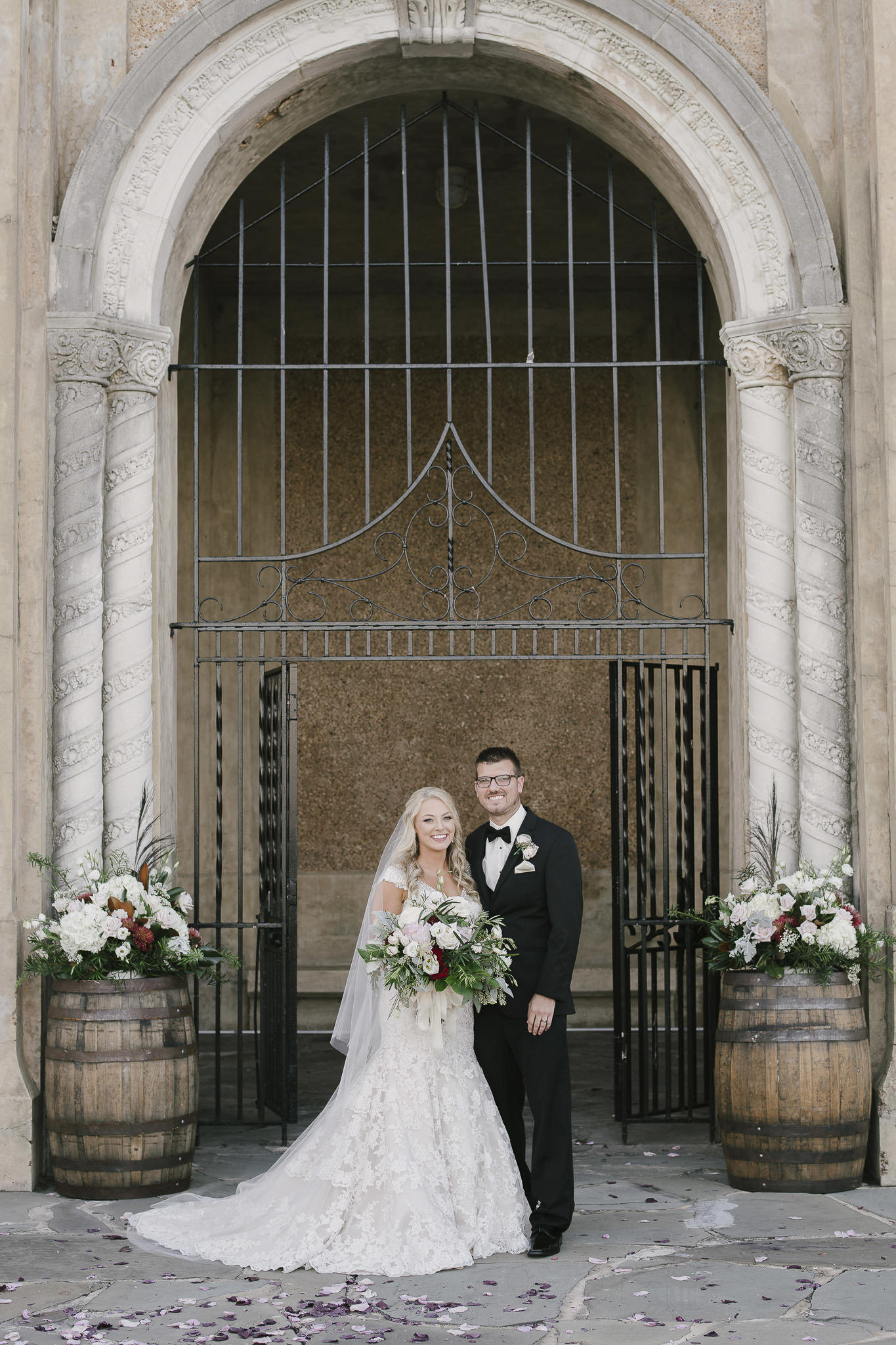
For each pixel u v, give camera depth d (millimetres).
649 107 6211
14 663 5641
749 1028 5289
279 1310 3908
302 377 10234
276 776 6566
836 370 5949
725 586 10008
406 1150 4453
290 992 6133
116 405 5961
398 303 10312
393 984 4469
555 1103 4582
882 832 5715
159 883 5594
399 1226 4371
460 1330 3725
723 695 9891
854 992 5359
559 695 10141
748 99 6090
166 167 6055
